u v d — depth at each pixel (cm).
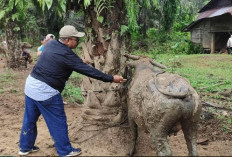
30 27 2000
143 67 444
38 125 615
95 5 491
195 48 2086
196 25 2147
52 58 414
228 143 506
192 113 353
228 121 598
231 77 1046
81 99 796
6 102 789
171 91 351
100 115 493
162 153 357
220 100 759
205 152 462
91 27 513
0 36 1998
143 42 2136
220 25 1931
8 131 580
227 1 2000
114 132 484
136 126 435
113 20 499
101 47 504
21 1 538
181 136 529
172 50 2045
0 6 794
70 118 651
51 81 418
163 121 351
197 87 882
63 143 429
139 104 395
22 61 1270
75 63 414
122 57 499
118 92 486
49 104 421
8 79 1056
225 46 2106
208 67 1319
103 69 497
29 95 429
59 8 487
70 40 423
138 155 445
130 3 479
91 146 473
